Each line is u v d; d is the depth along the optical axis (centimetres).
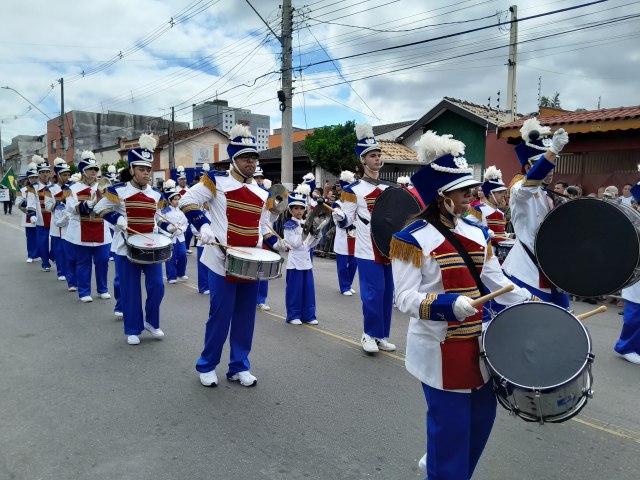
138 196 641
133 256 598
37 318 753
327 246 1469
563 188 1074
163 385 503
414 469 359
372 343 604
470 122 1758
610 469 365
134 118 5784
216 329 491
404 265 274
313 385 508
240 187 498
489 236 297
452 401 272
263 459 371
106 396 476
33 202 1173
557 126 1251
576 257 385
